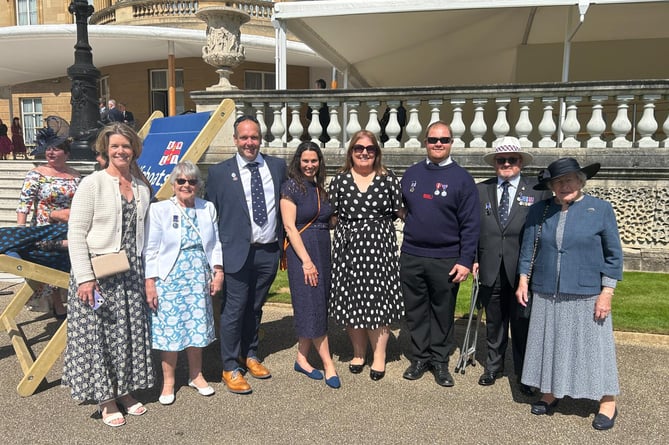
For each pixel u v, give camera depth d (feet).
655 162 19.39
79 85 23.12
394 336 14.70
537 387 10.07
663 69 34.27
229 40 23.72
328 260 11.67
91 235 9.32
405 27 28.81
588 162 19.85
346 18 26.25
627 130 19.83
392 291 11.43
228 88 23.97
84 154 22.85
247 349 12.04
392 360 12.99
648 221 20.04
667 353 12.89
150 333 10.22
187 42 43.62
